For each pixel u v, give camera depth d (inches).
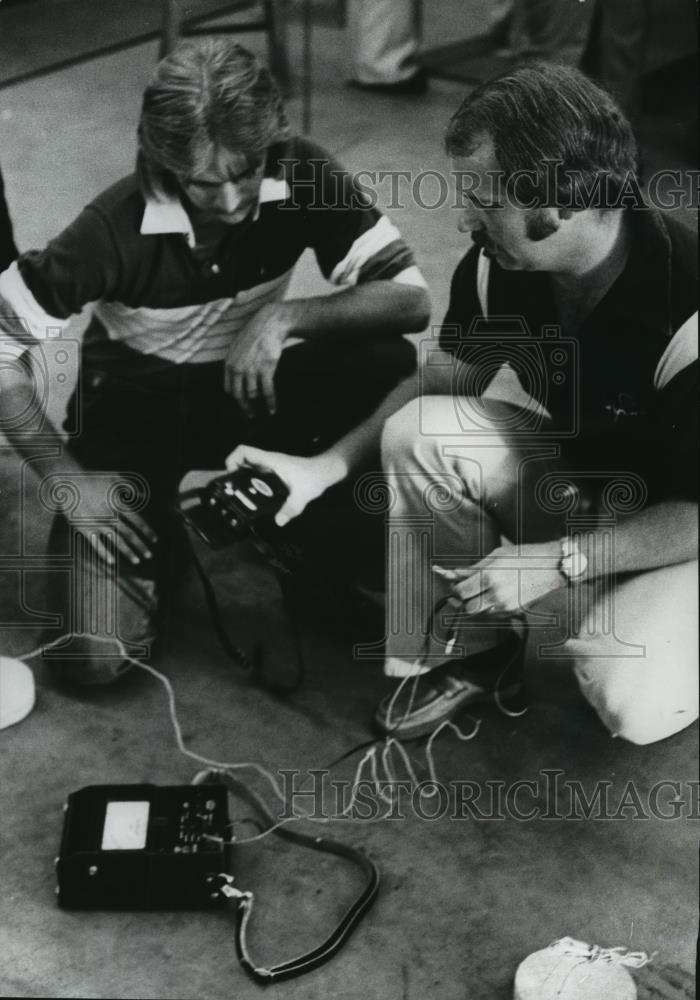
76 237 77.4
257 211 76.6
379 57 101.0
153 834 73.9
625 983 67.6
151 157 75.3
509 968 70.7
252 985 69.7
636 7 89.4
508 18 107.5
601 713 86.3
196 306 78.9
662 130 87.7
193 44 72.4
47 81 76.8
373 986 69.7
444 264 77.5
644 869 76.8
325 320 79.5
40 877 75.7
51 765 83.0
